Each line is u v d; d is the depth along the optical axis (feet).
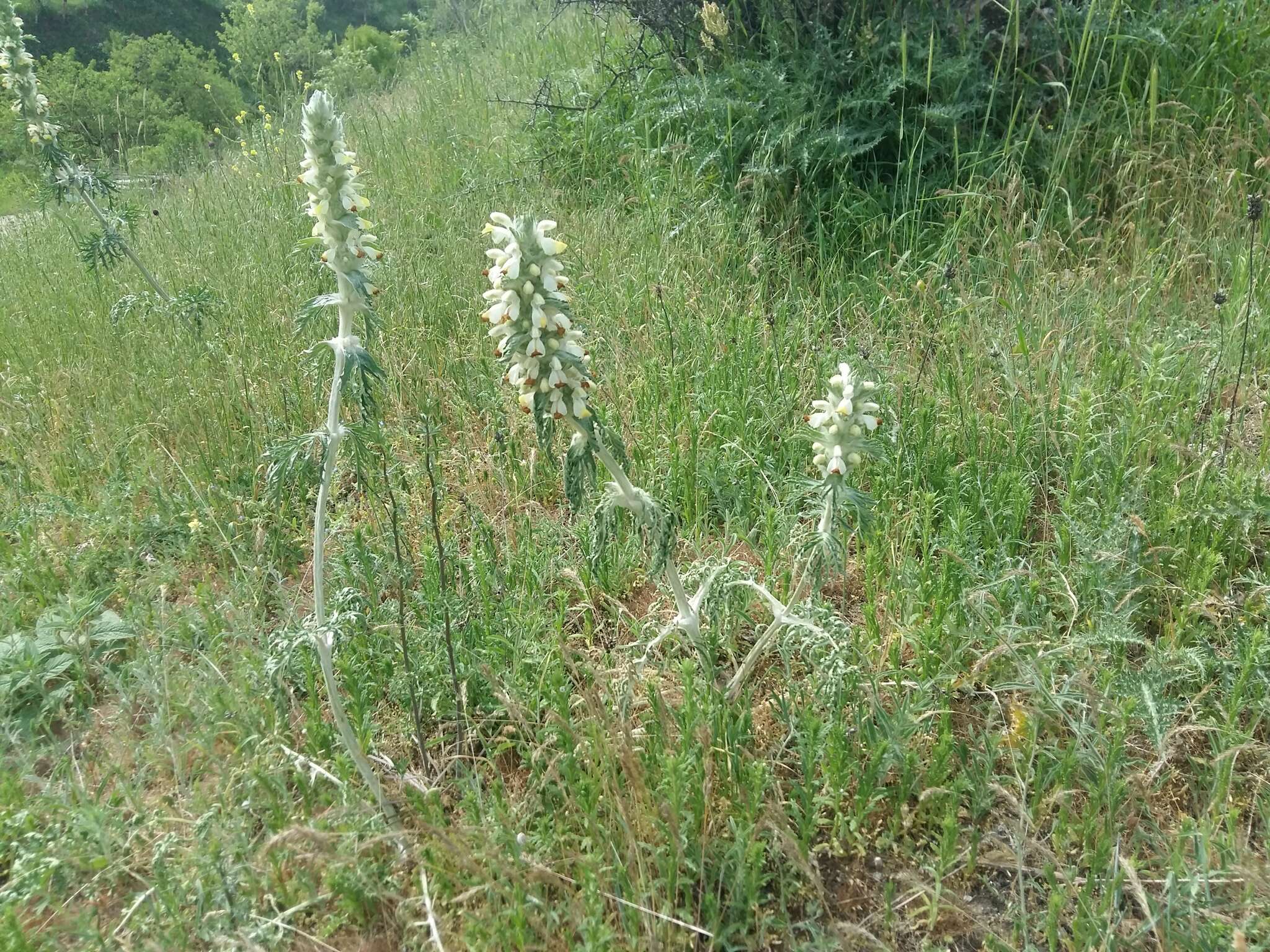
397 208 19.80
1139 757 8.31
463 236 18.03
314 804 8.22
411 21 47.80
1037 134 17.58
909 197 17.83
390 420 13.52
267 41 42.80
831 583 10.43
